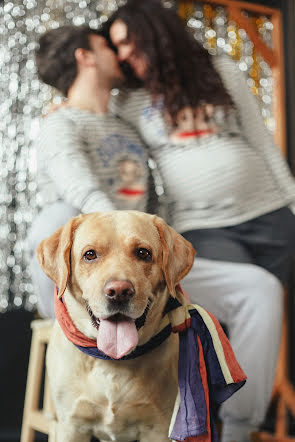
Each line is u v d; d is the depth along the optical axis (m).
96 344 1.04
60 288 1.01
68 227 1.06
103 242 1.00
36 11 2.56
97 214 1.09
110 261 0.98
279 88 2.70
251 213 1.75
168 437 1.08
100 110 1.79
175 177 1.77
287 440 2.09
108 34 1.92
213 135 1.78
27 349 2.43
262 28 2.82
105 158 1.69
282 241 1.76
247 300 1.58
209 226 1.72
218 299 1.63
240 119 1.88
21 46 2.53
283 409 2.32
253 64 2.76
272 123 2.76
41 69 1.87
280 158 1.91
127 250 1.00
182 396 1.02
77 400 1.08
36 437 2.20
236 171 1.73
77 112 1.72
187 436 0.98
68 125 1.66
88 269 1.01
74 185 1.49
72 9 2.60
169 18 1.85
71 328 1.07
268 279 1.60
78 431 1.12
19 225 2.46
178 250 1.08
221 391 1.07
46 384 1.74
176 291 1.11
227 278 1.61
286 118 2.73
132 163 1.74
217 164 1.73
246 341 1.56
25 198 2.47
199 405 1.01
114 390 1.05
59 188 1.54
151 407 1.07
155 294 1.04
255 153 1.83
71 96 1.80
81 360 1.07
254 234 1.74
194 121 1.77
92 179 1.52
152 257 1.03
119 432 1.11
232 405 1.53
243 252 1.71
